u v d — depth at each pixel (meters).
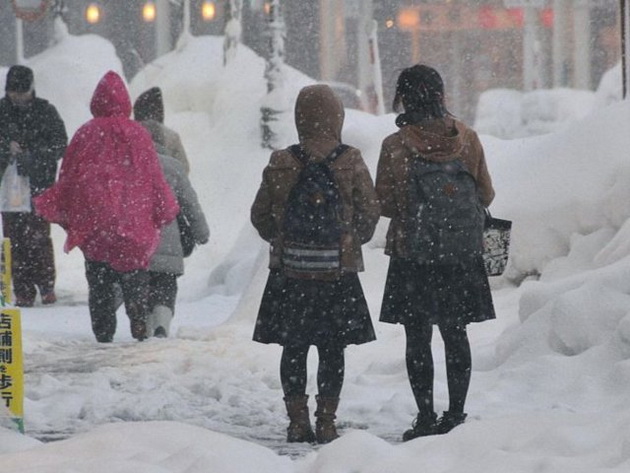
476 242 24.06
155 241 39.09
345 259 23.97
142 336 39.09
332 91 24.36
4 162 50.31
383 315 24.45
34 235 50.88
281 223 24.09
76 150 39.06
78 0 112.94
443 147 24.06
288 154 24.09
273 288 24.38
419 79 24.27
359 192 24.03
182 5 100.31
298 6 119.69
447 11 122.00
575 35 122.94
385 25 120.88
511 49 122.38
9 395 22.73
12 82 49.84
